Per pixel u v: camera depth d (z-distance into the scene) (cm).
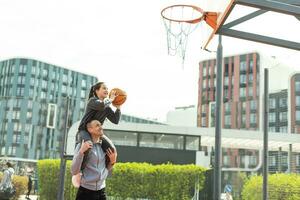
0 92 14788
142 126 3650
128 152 3616
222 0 1005
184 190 2427
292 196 2097
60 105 15000
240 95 13475
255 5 838
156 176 2456
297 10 830
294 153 4838
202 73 14388
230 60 13900
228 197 2859
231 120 13625
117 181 2453
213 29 1127
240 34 1112
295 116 11644
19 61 14638
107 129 3616
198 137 3734
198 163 3647
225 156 12594
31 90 14538
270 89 12462
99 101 483
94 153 483
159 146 3772
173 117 15075
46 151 14300
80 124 492
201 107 14200
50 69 15150
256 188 2216
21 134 14125
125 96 526
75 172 472
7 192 2297
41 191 2544
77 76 15950
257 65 13188
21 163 6469
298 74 11750
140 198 2450
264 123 1662
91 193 483
